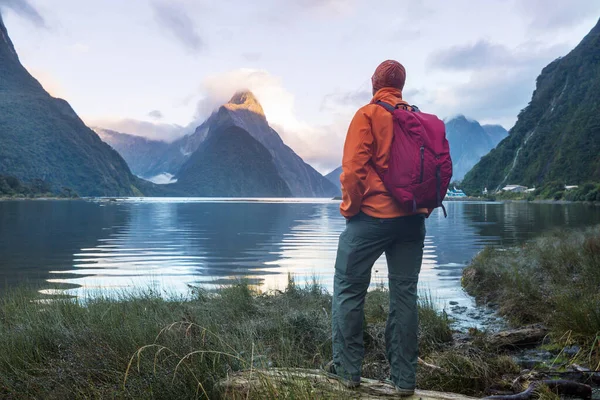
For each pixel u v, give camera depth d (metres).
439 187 2.46
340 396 2.32
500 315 6.20
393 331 2.67
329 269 12.02
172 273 11.18
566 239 12.20
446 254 15.24
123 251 16.25
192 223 34.47
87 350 3.19
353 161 2.46
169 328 3.30
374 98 2.68
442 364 3.60
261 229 28.47
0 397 2.76
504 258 10.21
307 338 4.45
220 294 6.69
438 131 2.50
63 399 2.61
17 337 3.66
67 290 8.60
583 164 145.62
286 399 2.22
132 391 2.49
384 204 2.54
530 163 178.62
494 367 3.65
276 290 7.72
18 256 14.62
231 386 2.52
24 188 160.25
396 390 2.61
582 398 2.98
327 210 67.44
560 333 4.34
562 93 198.25
